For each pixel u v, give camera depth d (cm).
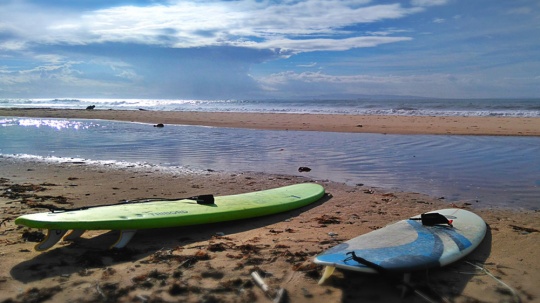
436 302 312
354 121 2041
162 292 326
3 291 324
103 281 343
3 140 1343
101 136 1466
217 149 1154
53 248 418
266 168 883
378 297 321
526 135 1452
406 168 884
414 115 2503
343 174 823
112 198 621
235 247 423
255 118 2278
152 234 472
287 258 392
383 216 543
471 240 414
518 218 534
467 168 885
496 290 331
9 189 667
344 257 343
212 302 313
